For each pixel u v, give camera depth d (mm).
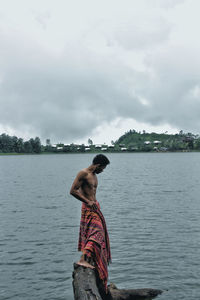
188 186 37438
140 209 21406
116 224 16625
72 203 24844
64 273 10062
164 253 11617
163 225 16219
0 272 10219
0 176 60562
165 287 8789
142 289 8164
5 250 12391
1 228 16000
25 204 24438
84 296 5371
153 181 45844
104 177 56438
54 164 119312
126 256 11359
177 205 22891
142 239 13562
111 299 7344
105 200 26422
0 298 8469
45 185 41344
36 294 8672
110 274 9766
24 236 14406
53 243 13258
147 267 10258
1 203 25047
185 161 132250
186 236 13953
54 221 17703
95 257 6383
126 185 40500
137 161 141625
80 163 127938
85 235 6621
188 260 10859
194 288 8695
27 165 112250
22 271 10266
